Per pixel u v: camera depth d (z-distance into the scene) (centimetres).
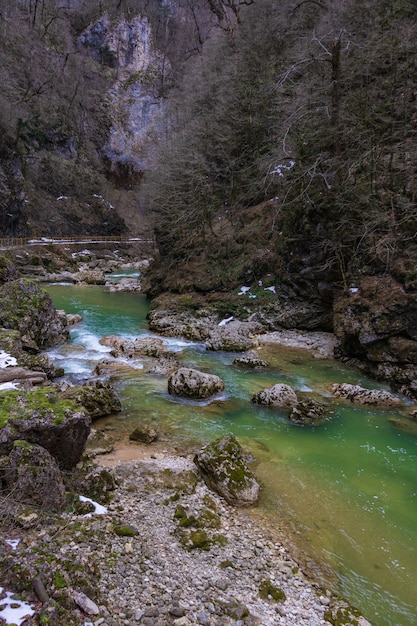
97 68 6325
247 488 637
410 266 1283
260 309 1812
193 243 2323
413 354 1150
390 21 1920
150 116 6512
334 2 2253
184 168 2497
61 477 557
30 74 5103
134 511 564
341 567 512
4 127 3788
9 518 464
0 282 2039
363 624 416
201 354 1427
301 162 1733
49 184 4928
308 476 717
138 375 1182
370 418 966
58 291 2688
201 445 802
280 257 1866
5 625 317
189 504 599
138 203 6012
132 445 788
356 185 1548
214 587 442
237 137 2519
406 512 629
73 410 609
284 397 1012
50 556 407
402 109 1664
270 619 409
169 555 481
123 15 6512
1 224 3697
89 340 1522
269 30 2750
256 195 2162
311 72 2045
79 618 352
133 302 2397
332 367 1333
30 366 1050
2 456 527
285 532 570
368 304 1315
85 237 4981
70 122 5544
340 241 1552
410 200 1415
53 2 6109
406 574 507
